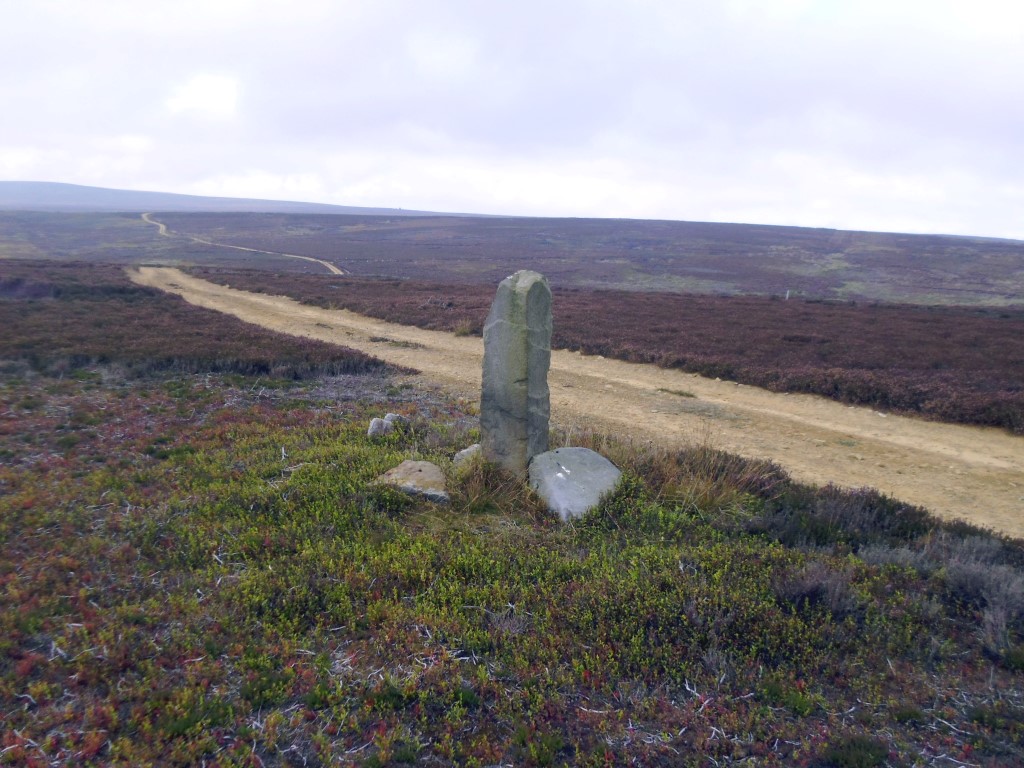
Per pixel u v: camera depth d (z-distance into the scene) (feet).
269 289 70.28
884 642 10.54
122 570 12.51
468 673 10.05
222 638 10.69
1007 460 20.04
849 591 11.30
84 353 30.86
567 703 9.56
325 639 10.73
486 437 16.01
